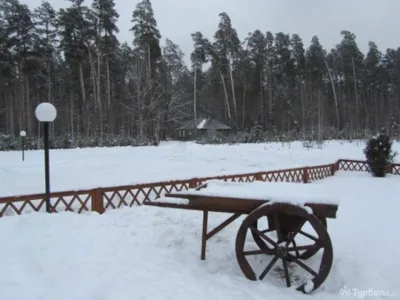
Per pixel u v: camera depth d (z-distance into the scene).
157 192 8.25
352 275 4.34
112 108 37.84
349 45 48.50
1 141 25.97
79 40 33.28
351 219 7.09
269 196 4.27
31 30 33.38
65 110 38.66
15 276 3.87
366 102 49.31
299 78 50.34
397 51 53.84
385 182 12.44
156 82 34.25
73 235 5.27
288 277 4.15
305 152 20.39
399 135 34.00
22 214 6.21
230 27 40.81
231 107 47.03
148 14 33.81
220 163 16.89
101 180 11.42
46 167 6.53
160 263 4.61
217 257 4.96
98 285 3.80
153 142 28.47
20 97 34.22
